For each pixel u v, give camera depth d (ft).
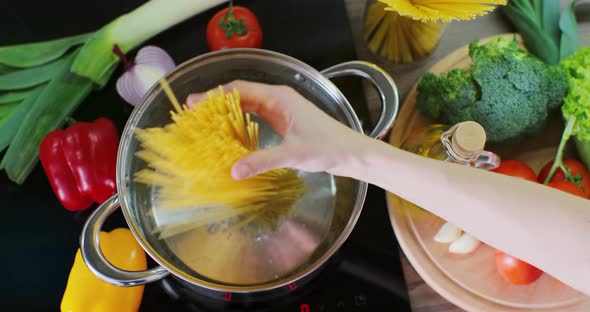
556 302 2.28
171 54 2.59
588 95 2.28
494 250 2.34
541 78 2.26
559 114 2.55
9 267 2.26
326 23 2.68
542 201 1.71
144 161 2.14
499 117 2.30
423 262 2.31
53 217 2.35
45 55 2.48
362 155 1.81
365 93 2.59
